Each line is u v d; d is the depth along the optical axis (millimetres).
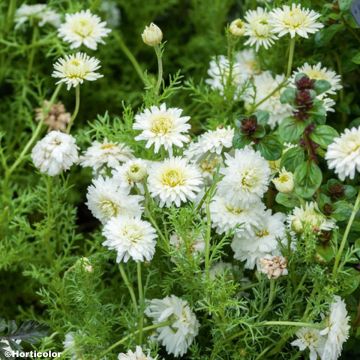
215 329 1016
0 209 1138
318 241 1017
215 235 1059
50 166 1072
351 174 990
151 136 1033
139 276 1021
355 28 1114
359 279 1023
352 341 1066
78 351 1032
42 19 1224
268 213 1049
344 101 1149
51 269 1101
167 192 1021
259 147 1035
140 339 1026
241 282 1063
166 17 1348
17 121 1248
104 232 1024
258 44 1103
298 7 1077
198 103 1243
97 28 1127
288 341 1049
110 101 1283
